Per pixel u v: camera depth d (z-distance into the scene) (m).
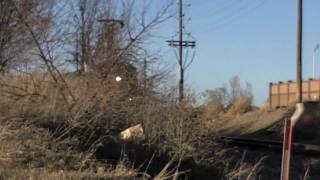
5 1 12.91
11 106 12.34
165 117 14.45
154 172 12.45
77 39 14.55
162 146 13.41
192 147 13.98
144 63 15.28
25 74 13.72
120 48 14.95
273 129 48.38
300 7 47.72
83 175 9.85
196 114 15.04
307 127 36.59
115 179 10.14
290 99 62.78
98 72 14.49
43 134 11.45
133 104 14.63
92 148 11.84
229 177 14.23
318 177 20.72
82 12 14.67
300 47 47.75
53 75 13.70
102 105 13.64
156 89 15.20
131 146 12.91
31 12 13.37
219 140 17.17
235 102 64.94
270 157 26.56
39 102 13.00
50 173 9.54
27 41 13.43
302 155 29.14
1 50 13.16
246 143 39.47
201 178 13.64
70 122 12.35
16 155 10.14
